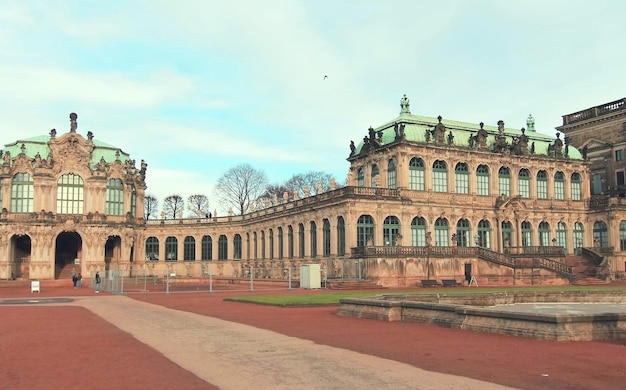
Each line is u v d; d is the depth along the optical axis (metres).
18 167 105.19
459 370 18.70
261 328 29.84
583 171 103.75
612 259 96.62
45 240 103.88
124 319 35.25
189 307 44.41
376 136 94.44
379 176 90.38
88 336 27.38
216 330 29.11
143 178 121.31
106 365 20.06
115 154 116.44
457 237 90.25
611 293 46.59
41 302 52.84
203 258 125.44
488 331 27.17
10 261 103.44
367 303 34.91
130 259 113.19
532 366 19.28
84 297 61.06
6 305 48.62
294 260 97.25
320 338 25.95
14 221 102.38
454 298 41.41
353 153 98.56
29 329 30.38
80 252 111.19
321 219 88.88
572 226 101.50
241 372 18.53
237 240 123.19
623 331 25.23
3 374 18.84
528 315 25.77
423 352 22.03
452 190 90.56
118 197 112.81
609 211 98.69
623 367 19.11
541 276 83.12
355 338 25.91
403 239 85.00
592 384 16.80
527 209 96.69
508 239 94.88
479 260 83.19
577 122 113.69
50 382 17.62
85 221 107.00
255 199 154.75
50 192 105.75
